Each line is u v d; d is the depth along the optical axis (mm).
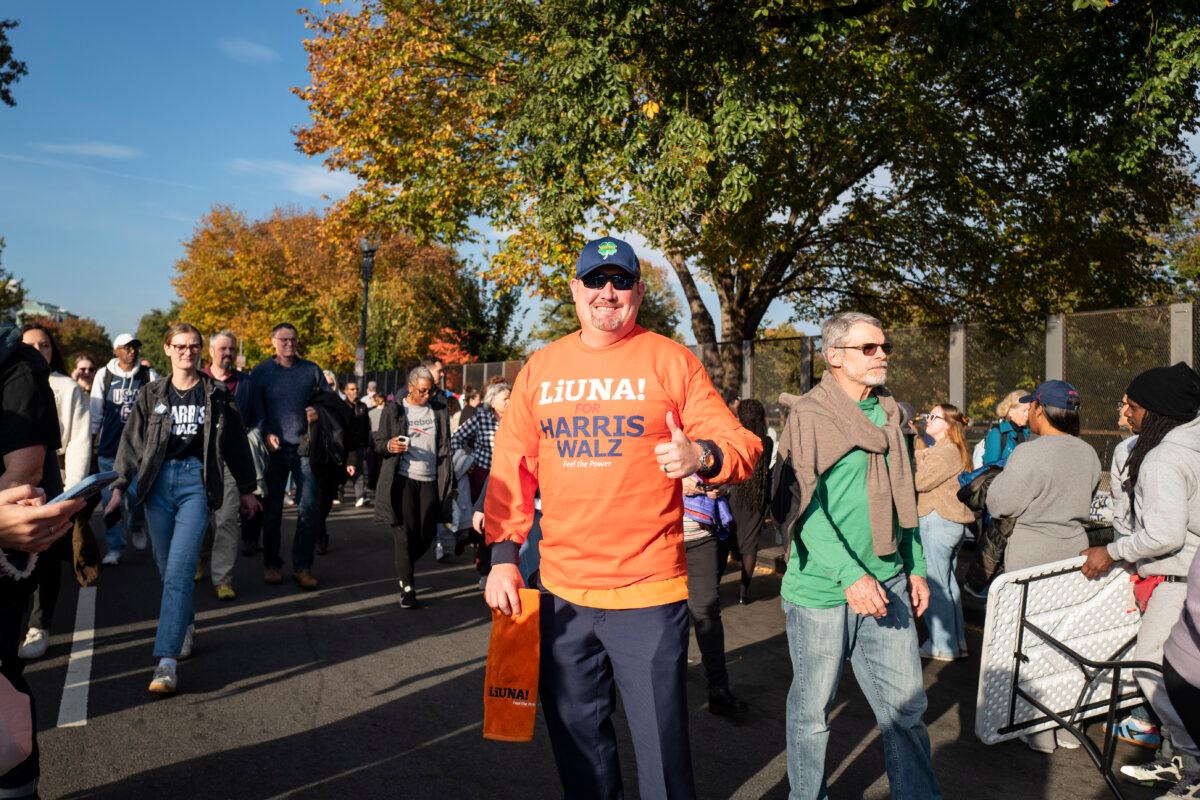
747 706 4660
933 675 5570
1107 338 8938
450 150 18219
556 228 11984
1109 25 11039
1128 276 16594
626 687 2545
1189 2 10242
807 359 12656
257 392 7711
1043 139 12695
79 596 7047
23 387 2332
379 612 6805
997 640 4121
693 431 2580
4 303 44750
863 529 3115
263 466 8961
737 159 11695
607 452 2533
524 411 2699
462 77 19125
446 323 33531
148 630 6066
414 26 18766
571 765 2643
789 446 3207
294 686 4941
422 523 6980
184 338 5098
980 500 5309
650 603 2533
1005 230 16203
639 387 2545
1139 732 4344
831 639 3148
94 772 3725
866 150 15148
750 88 10445
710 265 16562
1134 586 3859
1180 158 15547
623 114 10992
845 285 19531
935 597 5941
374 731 4270
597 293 2551
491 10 12633
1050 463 4379
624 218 12297
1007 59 10094
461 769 3834
